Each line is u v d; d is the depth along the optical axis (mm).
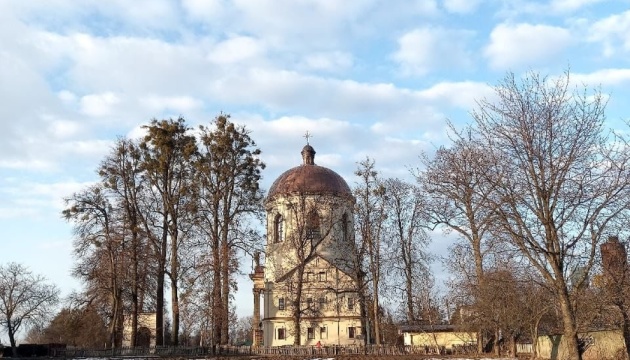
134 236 56562
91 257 56719
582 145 27891
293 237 64375
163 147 58812
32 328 66812
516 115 28766
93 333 72312
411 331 61031
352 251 61781
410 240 61344
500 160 28906
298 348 55688
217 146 59438
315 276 70500
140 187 58781
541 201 28422
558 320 42875
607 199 27203
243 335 131375
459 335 60875
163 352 54938
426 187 45625
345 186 75312
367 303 60000
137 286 56594
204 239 57250
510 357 46812
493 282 44469
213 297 54719
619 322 31281
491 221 30078
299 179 73875
